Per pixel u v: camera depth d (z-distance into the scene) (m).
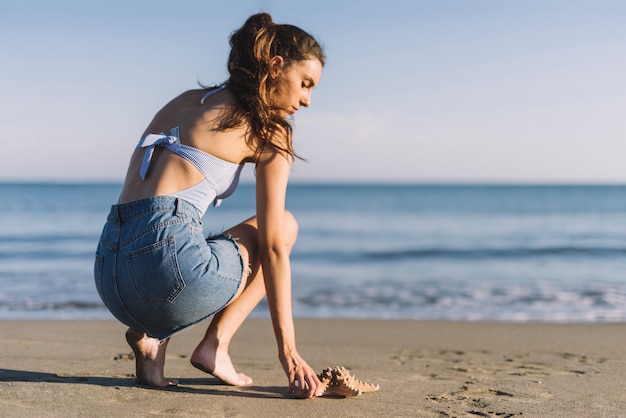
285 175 2.15
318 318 6.54
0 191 49.34
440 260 14.48
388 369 3.38
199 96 2.20
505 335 5.39
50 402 2.09
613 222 26.23
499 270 12.47
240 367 3.22
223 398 2.25
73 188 57.47
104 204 31.22
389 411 2.20
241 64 2.14
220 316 2.39
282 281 2.17
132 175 2.09
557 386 2.78
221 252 2.07
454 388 2.70
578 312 7.40
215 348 2.39
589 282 10.36
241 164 2.13
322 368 3.42
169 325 2.04
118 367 2.99
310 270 12.56
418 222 26.59
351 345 4.66
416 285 10.02
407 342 4.93
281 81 2.16
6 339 4.18
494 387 2.74
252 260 2.21
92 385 2.36
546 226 24.39
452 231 22.50
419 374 3.17
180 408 2.08
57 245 15.00
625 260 14.09
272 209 2.12
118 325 5.30
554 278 11.01
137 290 1.95
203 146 2.04
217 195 2.12
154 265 1.92
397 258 14.91
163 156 2.05
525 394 2.58
